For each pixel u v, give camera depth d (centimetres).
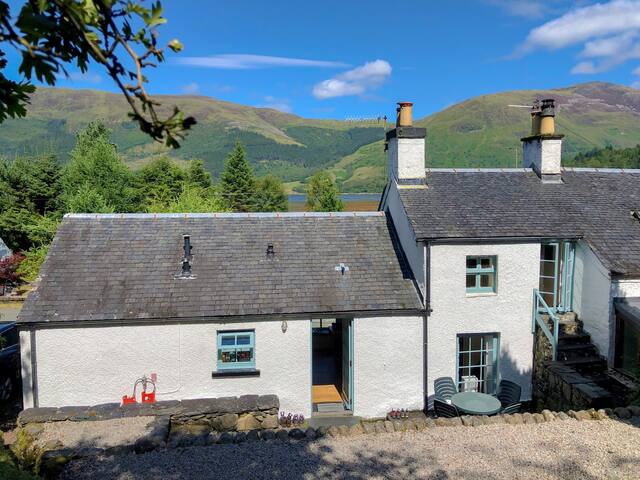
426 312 1315
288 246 1459
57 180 3819
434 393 1333
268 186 6056
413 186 1536
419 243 1344
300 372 1281
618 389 1189
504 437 932
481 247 1341
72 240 1404
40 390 1205
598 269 1347
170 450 897
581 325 1413
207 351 1251
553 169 1647
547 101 1648
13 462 720
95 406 1092
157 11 250
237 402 1124
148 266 1350
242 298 1286
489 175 1644
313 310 1270
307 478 794
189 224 1498
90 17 252
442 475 796
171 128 245
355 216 1595
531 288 1370
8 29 250
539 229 1381
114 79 257
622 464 812
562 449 873
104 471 818
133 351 1227
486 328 1353
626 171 1766
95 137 4791
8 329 1473
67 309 1215
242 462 849
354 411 1309
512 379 1376
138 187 4591
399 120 1559
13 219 3478
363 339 1305
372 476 798
